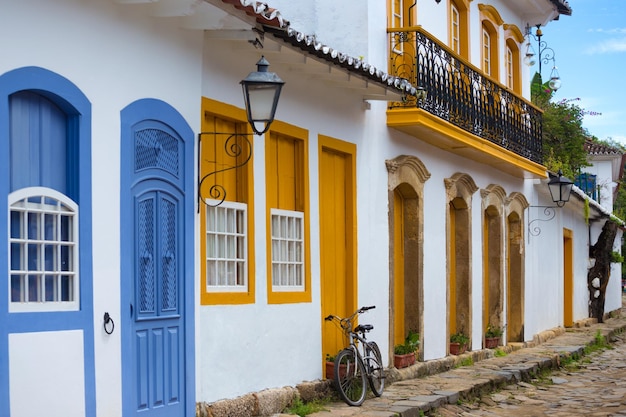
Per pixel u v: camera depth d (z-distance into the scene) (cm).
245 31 981
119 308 855
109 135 850
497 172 2064
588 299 3183
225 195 1000
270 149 1156
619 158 4322
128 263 870
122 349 858
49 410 764
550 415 1345
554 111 3159
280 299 1150
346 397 1206
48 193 781
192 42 977
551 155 2941
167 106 934
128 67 877
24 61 750
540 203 2441
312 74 1216
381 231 1459
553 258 2594
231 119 1064
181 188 956
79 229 812
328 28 1423
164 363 922
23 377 739
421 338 1603
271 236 1142
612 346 2538
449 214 1759
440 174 1714
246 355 1070
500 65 2103
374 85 1299
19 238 760
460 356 1766
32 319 752
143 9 898
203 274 995
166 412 921
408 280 1609
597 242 3200
